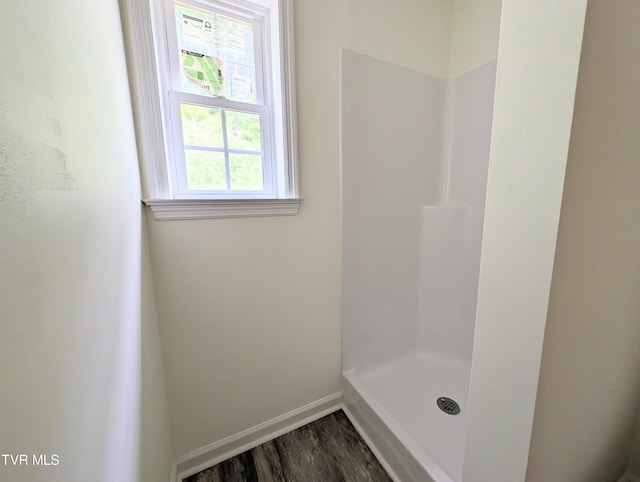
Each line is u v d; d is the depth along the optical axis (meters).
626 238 0.60
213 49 1.04
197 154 1.05
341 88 1.21
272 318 1.21
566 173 0.41
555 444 0.58
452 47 1.50
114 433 0.47
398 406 1.36
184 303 1.01
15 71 0.27
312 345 1.34
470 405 0.63
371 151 1.35
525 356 0.50
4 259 0.24
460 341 1.59
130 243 0.69
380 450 1.17
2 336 0.23
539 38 0.43
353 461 1.17
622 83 0.47
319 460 1.18
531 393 0.50
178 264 0.98
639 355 0.81
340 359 1.44
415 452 0.97
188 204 0.95
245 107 1.12
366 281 1.46
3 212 0.24
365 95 1.28
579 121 0.40
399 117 1.40
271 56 1.12
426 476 0.91
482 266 0.56
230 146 1.11
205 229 1.01
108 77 0.62
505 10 0.47
